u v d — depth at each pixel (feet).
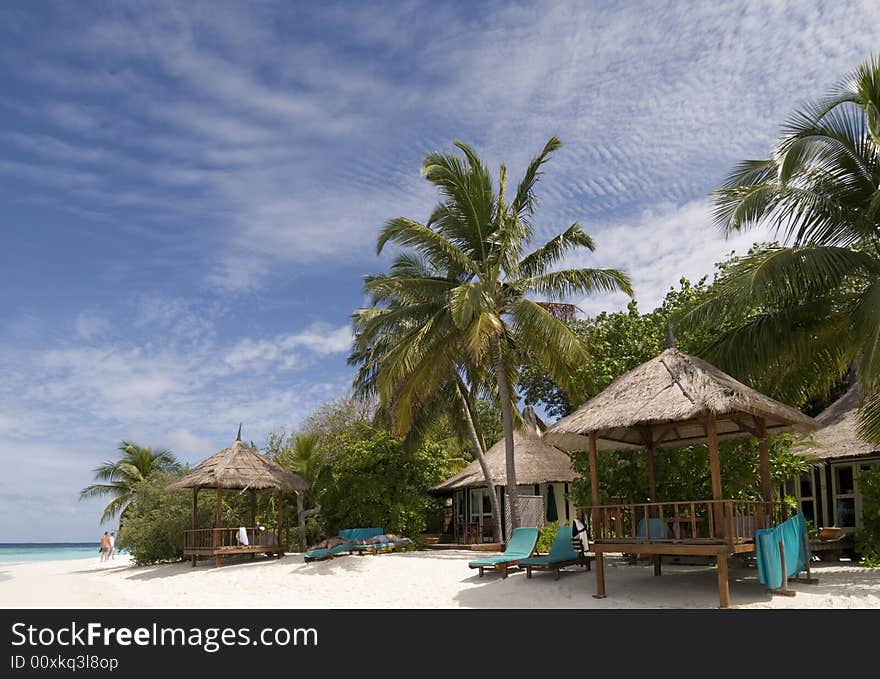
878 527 55.26
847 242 50.98
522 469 90.43
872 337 43.88
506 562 51.85
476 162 72.33
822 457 64.18
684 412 40.14
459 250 69.97
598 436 47.34
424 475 87.15
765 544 39.96
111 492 130.93
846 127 48.88
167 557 89.40
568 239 70.79
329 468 90.22
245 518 95.45
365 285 70.54
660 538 41.81
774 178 51.47
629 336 61.41
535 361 76.28
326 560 71.41
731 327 58.49
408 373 71.46
